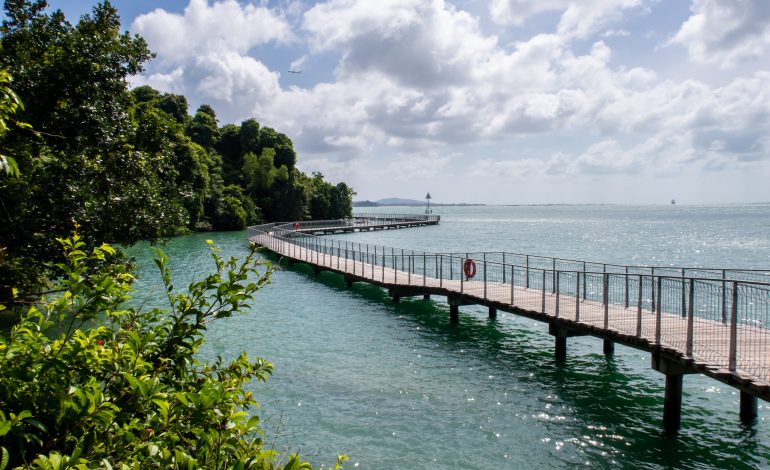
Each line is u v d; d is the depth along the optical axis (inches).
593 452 407.5
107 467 106.3
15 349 129.1
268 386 539.2
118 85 717.9
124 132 723.4
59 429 120.2
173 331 162.2
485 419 465.1
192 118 4301.2
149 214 721.0
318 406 490.3
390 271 1229.7
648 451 409.1
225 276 1237.1
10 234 543.8
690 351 432.5
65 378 126.8
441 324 834.8
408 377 571.8
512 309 706.8
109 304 155.5
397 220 4224.9
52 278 594.6
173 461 119.8
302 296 1098.7
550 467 385.1
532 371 595.8
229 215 3383.4
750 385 368.8
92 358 134.0
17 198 527.8
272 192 4025.6
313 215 4389.8
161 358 155.0
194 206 2834.6
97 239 645.3
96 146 672.4
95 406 117.4
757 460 395.2
